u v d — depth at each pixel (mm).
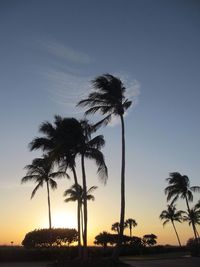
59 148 43125
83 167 42719
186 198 74375
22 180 60250
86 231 40375
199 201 85625
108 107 38219
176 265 42438
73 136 42938
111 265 35406
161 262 49438
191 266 41125
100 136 42781
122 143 37094
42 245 96250
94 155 41562
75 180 45156
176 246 109500
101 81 37969
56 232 98125
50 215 61844
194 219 84500
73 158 44125
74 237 100250
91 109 38469
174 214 107750
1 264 51844
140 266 39969
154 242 125375
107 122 38531
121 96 38031
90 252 40875
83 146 42781
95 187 62312
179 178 74250
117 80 38000
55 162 44094
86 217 40812
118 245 35875
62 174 59156
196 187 74312
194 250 74250
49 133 46031
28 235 98375
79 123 43406
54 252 64375
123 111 37781
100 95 38031
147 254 95875
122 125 37562
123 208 35938
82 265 36625
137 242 111500
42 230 98812
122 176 36406
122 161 36750
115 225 106312
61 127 43406
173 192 74188
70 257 43969
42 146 47031
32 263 55094
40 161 58000
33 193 60969
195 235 83312
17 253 62969
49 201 60781
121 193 36188
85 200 41312
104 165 41344
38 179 60562
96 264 36000
